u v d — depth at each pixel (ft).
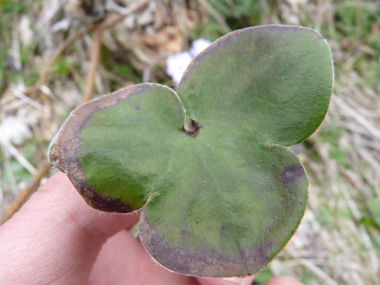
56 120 0.80
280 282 0.47
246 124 0.24
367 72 1.00
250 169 0.23
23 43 0.86
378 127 0.92
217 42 0.24
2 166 0.76
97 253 0.39
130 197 0.22
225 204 0.23
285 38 0.23
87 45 0.83
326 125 0.89
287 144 0.23
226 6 0.88
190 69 0.24
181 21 0.84
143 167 0.23
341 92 0.96
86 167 0.21
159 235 0.23
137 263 0.47
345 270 0.77
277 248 0.21
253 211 0.22
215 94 0.24
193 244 0.22
